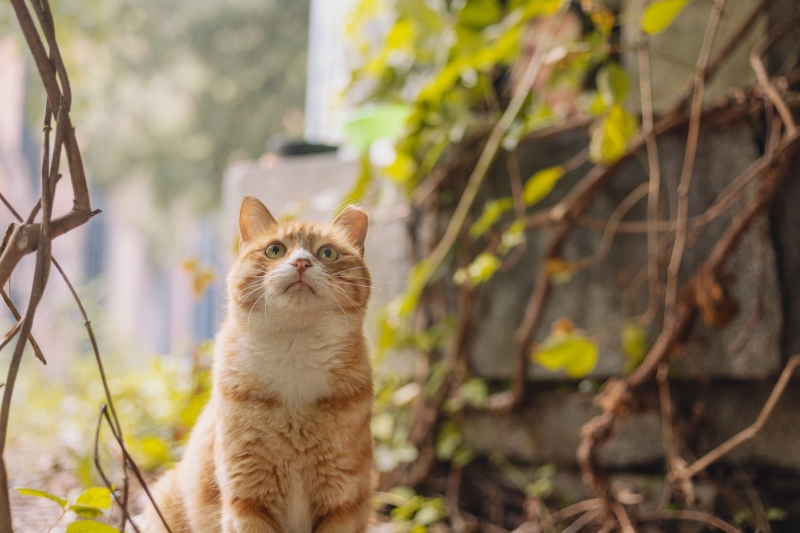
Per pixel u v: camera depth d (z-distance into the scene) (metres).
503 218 1.80
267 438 1.32
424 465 1.79
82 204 1.22
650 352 1.68
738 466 1.66
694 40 1.73
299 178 2.00
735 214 1.66
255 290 1.38
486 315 1.80
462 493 1.80
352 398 1.35
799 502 1.63
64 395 2.51
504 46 1.76
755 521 1.60
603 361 1.72
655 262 1.65
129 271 4.82
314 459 1.33
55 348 3.46
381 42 2.26
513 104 1.74
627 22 1.80
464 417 1.82
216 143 3.73
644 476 1.69
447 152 1.84
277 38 3.58
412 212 1.86
